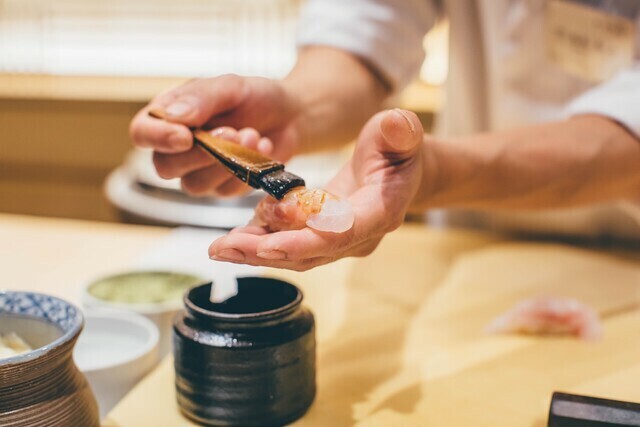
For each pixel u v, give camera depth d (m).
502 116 1.11
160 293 0.87
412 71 1.09
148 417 0.71
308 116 0.91
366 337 0.85
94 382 0.72
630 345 0.83
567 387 0.75
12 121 2.05
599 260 1.05
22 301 0.66
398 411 0.72
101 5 2.26
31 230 1.16
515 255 1.07
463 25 1.11
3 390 0.59
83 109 1.99
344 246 0.62
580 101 0.90
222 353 0.67
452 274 1.01
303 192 0.62
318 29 1.02
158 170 0.80
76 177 2.09
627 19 0.96
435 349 0.82
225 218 1.19
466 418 0.71
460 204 0.82
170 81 2.04
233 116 0.83
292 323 0.69
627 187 0.87
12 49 2.23
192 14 2.23
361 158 0.68
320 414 0.71
